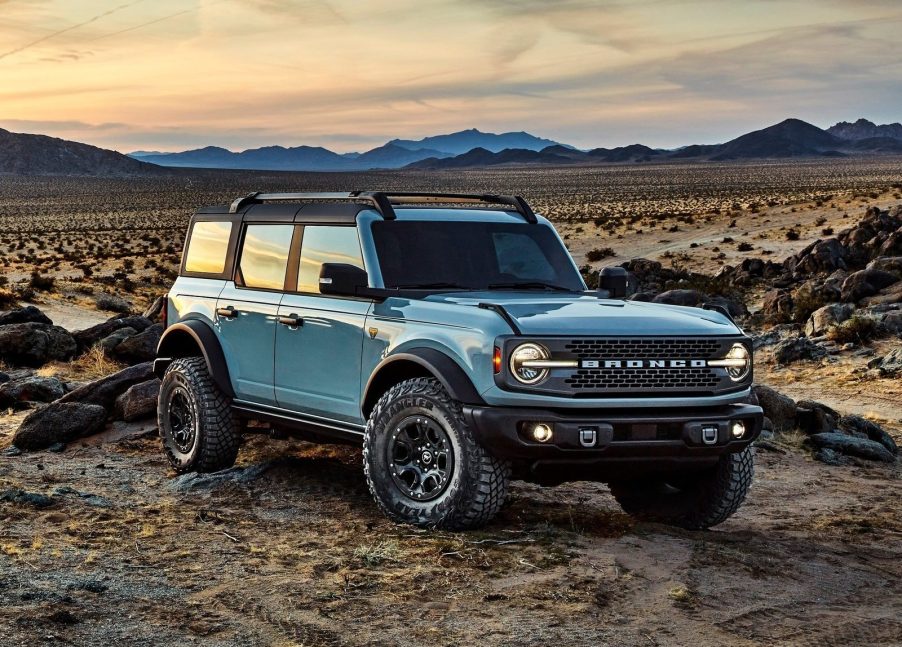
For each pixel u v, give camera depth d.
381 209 6.39
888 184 138.88
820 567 5.50
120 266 55.56
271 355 6.82
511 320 5.36
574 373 5.29
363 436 6.07
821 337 22.84
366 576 4.70
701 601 4.64
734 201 114.44
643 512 6.59
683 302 30.11
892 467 9.84
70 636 3.76
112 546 5.14
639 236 67.56
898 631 4.39
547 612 4.32
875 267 29.80
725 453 5.60
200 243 7.86
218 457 7.31
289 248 6.88
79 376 13.91
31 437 8.45
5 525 5.46
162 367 7.89
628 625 4.23
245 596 4.36
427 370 5.70
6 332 14.88
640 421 5.28
